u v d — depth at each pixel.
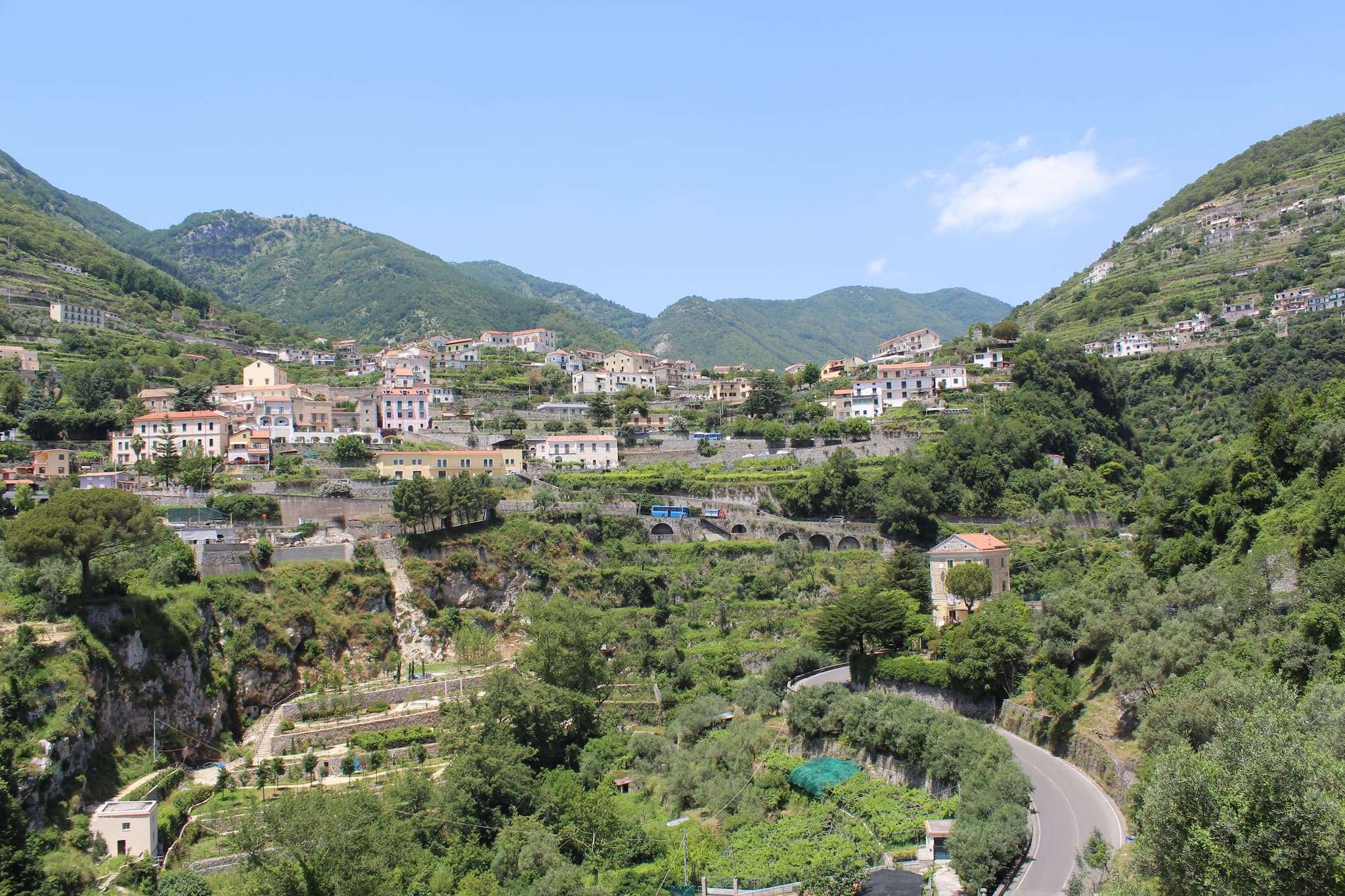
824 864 108.00
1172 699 102.62
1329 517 120.12
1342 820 71.69
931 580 182.62
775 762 137.00
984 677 141.88
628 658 178.62
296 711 157.62
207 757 146.12
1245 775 76.06
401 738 149.25
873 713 137.12
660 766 144.38
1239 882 74.44
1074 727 126.75
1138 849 83.12
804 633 188.88
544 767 145.50
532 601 190.12
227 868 115.81
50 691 124.56
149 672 141.88
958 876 104.88
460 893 110.25
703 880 111.25
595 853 120.25
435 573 189.50
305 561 182.12
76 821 116.62
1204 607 118.62
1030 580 196.50
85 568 142.12
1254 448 154.12
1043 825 107.81
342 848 106.38
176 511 190.25
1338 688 87.81
